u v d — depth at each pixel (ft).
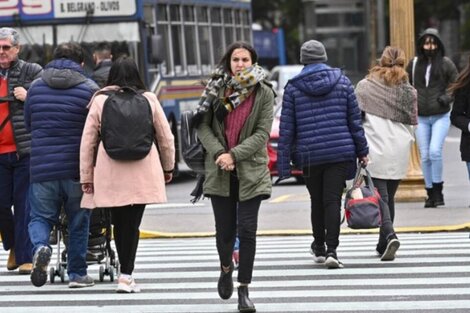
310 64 90.33
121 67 80.74
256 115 74.18
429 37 126.93
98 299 80.48
